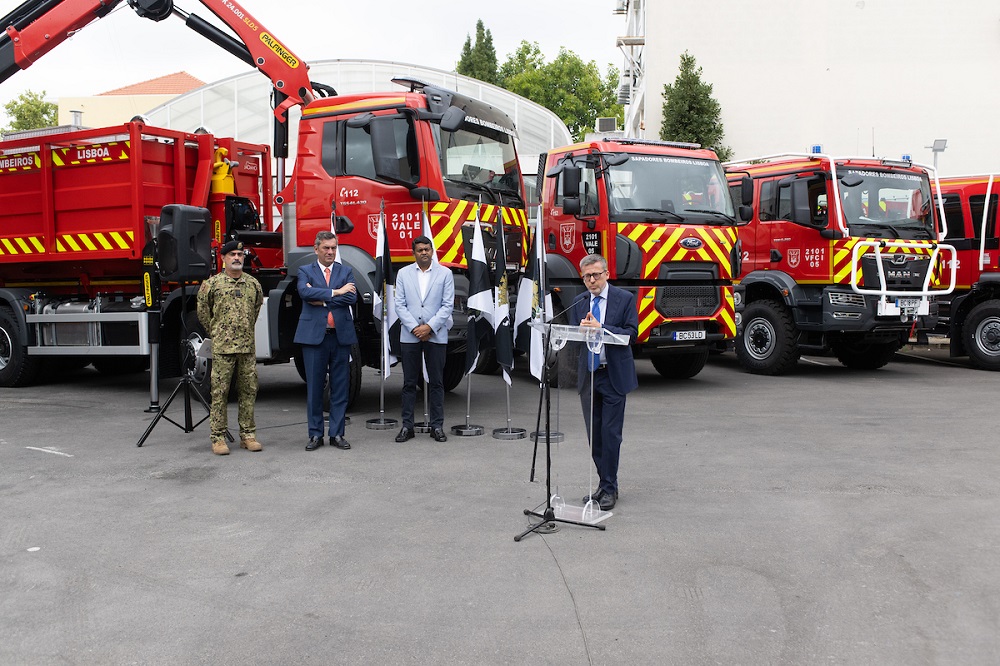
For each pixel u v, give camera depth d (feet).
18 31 40.47
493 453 25.82
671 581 15.24
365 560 16.52
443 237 31.12
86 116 164.14
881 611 13.87
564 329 18.89
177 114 78.95
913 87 82.53
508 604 14.34
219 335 25.86
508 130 35.83
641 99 93.40
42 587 15.35
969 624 13.34
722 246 38.32
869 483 21.65
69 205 36.91
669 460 24.41
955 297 46.70
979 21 81.41
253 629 13.51
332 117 32.73
